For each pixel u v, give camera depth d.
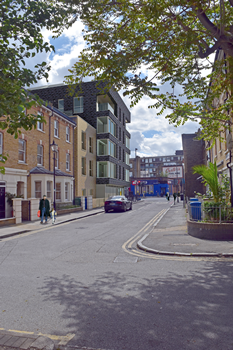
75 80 7.60
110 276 5.82
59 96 36.84
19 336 3.15
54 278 5.71
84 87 36.56
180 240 9.71
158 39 6.84
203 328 3.46
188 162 39.72
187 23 7.68
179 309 4.04
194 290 4.83
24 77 4.95
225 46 6.64
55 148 19.64
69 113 36.44
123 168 46.69
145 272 6.09
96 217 20.94
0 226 15.00
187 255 7.64
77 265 6.81
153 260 7.27
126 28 6.93
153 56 7.14
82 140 33.09
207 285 5.07
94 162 36.00
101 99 39.81
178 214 20.61
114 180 39.38
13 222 16.12
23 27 5.23
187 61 7.68
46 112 23.52
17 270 6.38
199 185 39.19
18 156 19.41
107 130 36.31
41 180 20.48
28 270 6.37
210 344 3.09
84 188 32.16
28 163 20.47
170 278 5.59
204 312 3.92
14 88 4.64
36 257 7.78
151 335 3.31
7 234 12.15
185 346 3.06
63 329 3.51
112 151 39.03
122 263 6.98
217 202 10.71
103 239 10.82
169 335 3.30
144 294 4.69
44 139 23.00
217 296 4.51
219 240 9.45
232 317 3.74
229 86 8.14
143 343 3.14
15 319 3.82
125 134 48.47
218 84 8.80
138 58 7.13
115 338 3.26
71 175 26.41
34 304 4.34
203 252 7.73
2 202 17.20
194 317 3.76
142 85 6.92
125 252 8.38
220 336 3.26
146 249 8.48
